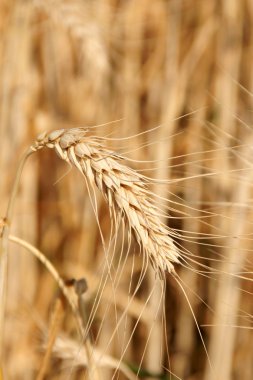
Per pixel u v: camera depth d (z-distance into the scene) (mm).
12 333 4469
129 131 5387
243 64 5750
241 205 3367
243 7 5750
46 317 4992
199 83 5699
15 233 5188
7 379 4449
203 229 4793
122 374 4531
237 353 5012
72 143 2252
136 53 5766
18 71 5223
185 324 5137
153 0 5891
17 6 5168
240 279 4438
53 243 5449
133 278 5094
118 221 2254
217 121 5023
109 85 5520
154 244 2203
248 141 3600
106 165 2217
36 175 5320
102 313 4785
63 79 5738
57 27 5301
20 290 5102
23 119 5273
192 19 6113
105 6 5551
